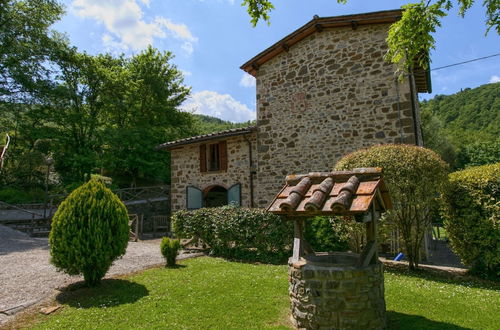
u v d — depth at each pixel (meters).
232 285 4.97
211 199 14.27
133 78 23.88
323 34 9.42
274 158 10.11
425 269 6.04
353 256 4.00
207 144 12.41
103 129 21.84
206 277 5.51
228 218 7.61
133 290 4.79
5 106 17.88
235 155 11.41
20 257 7.45
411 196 5.60
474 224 5.40
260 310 3.96
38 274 5.87
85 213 4.86
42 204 15.98
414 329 3.39
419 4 4.21
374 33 8.65
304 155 9.51
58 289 4.91
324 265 3.48
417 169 5.46
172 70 25.61
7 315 3.92
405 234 5.98
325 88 9.29
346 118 8.85
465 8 3.98
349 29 9.02
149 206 15.67
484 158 27.88
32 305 4.25
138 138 21.17
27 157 18.88
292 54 10.05
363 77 8.69
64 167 21.36
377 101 8.44
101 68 21.64
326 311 3.27
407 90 8.07
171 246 6.50
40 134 19.42
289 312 3.91
